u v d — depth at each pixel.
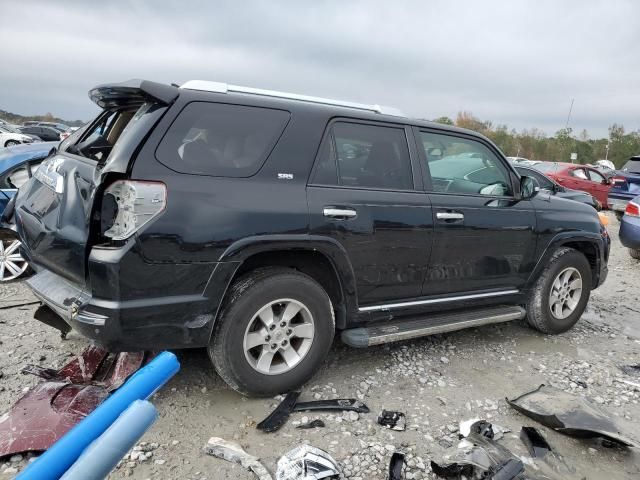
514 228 4.01
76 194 2.67
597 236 4.66
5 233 5.03
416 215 3.42
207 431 2.70
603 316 5.47
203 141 2.73
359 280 3.27
